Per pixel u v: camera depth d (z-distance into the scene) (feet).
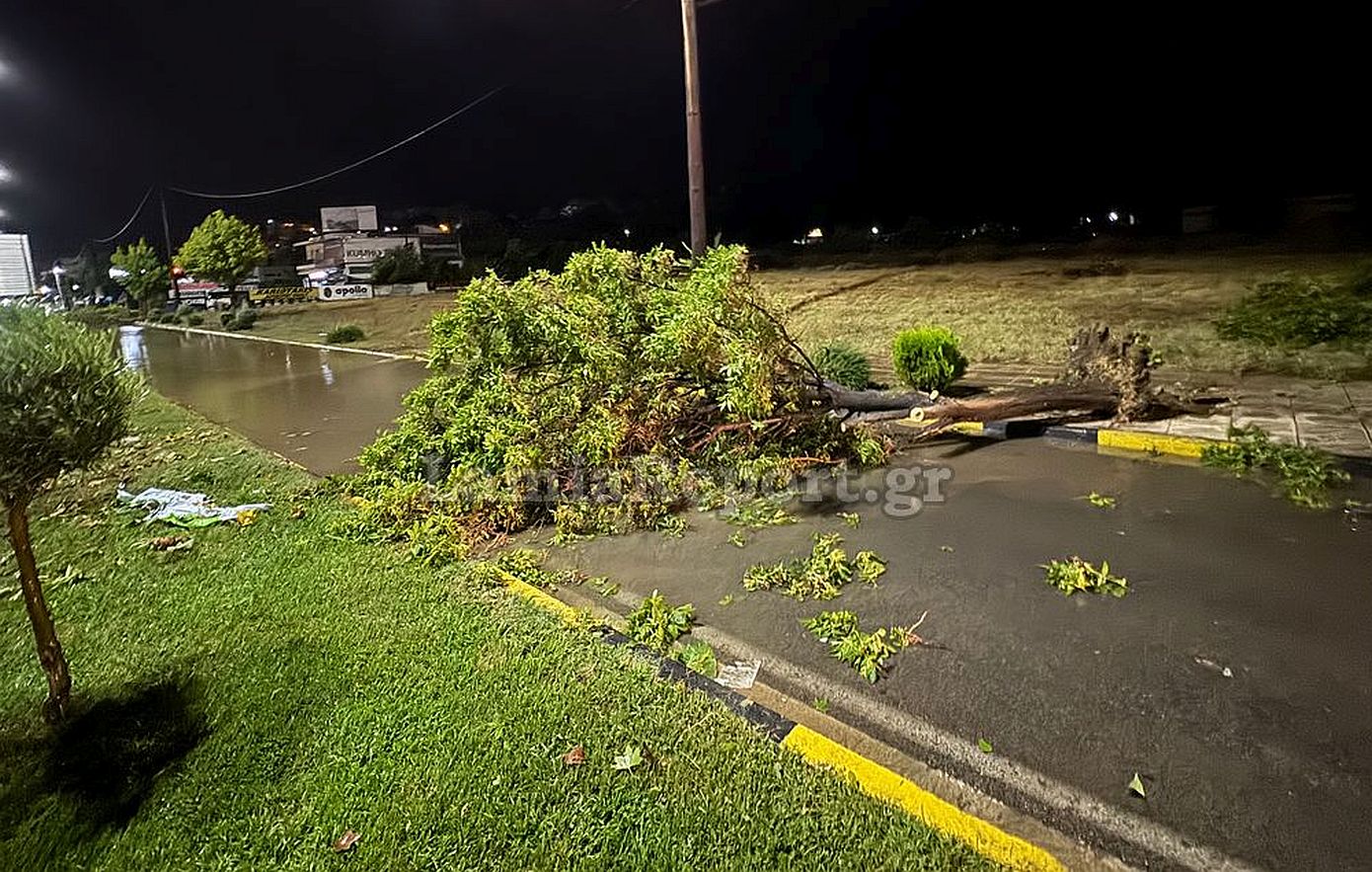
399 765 9.12
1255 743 9.14
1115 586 13.20
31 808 8.95
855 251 103.04
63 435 9.32
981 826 7.98
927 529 16.47
